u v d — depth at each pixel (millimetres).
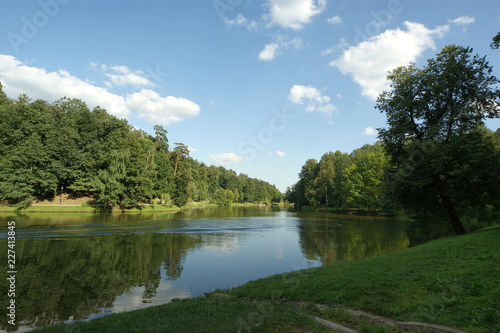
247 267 18250
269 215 66688
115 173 53969
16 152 46500
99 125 60625
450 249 12633
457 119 21891
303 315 7488
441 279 9000
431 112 23516
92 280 15117
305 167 108750
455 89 21594
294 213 76062
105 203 54469
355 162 81312
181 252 22594
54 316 10570
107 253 21328
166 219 48188
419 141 21734
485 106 21094
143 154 61656
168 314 8328
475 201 21031
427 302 7625
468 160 18703
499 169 19094
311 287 10500
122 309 11250
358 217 59156
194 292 13445
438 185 21594
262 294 10625
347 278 10781
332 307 8297
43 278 15164
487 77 20547
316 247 25234
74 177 55250
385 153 26281
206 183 114688
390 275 10336
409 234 32688
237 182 145750
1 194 45562
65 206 51625
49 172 50625
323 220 51938
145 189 59250
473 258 10688
